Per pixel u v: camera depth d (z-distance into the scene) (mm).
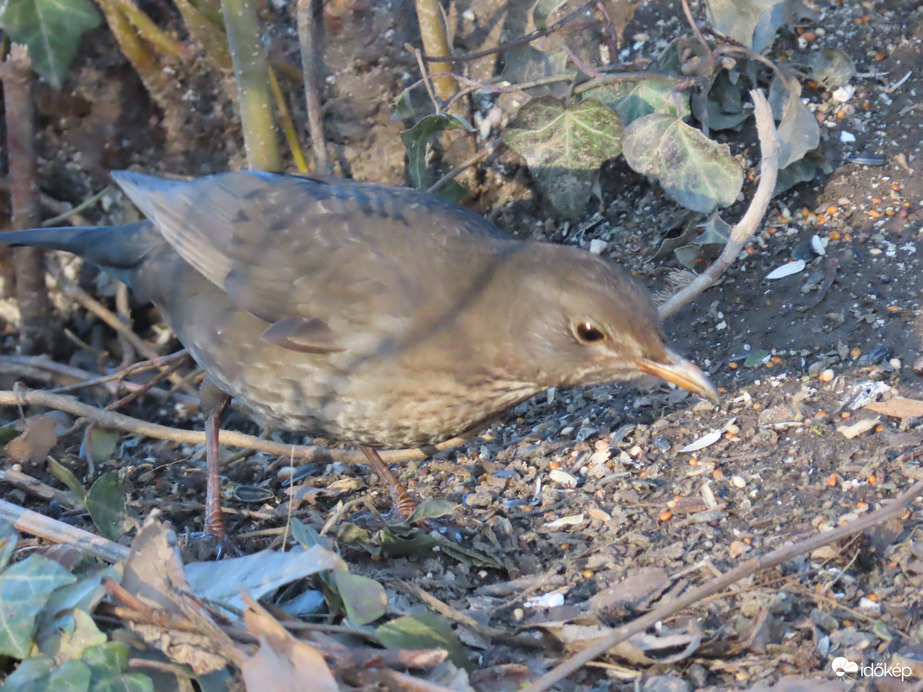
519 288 8531
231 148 13570
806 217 11164
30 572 7590
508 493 9719
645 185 12352
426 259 8766
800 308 10453
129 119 13438
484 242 8898
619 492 9312
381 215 9125
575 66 12109
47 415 11492
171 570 7383
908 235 10680
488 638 7941
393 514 9750
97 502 9070
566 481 9688
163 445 11953
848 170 11312
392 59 12836
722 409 9938
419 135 11859
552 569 8602
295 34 12906
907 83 11883
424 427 9008
